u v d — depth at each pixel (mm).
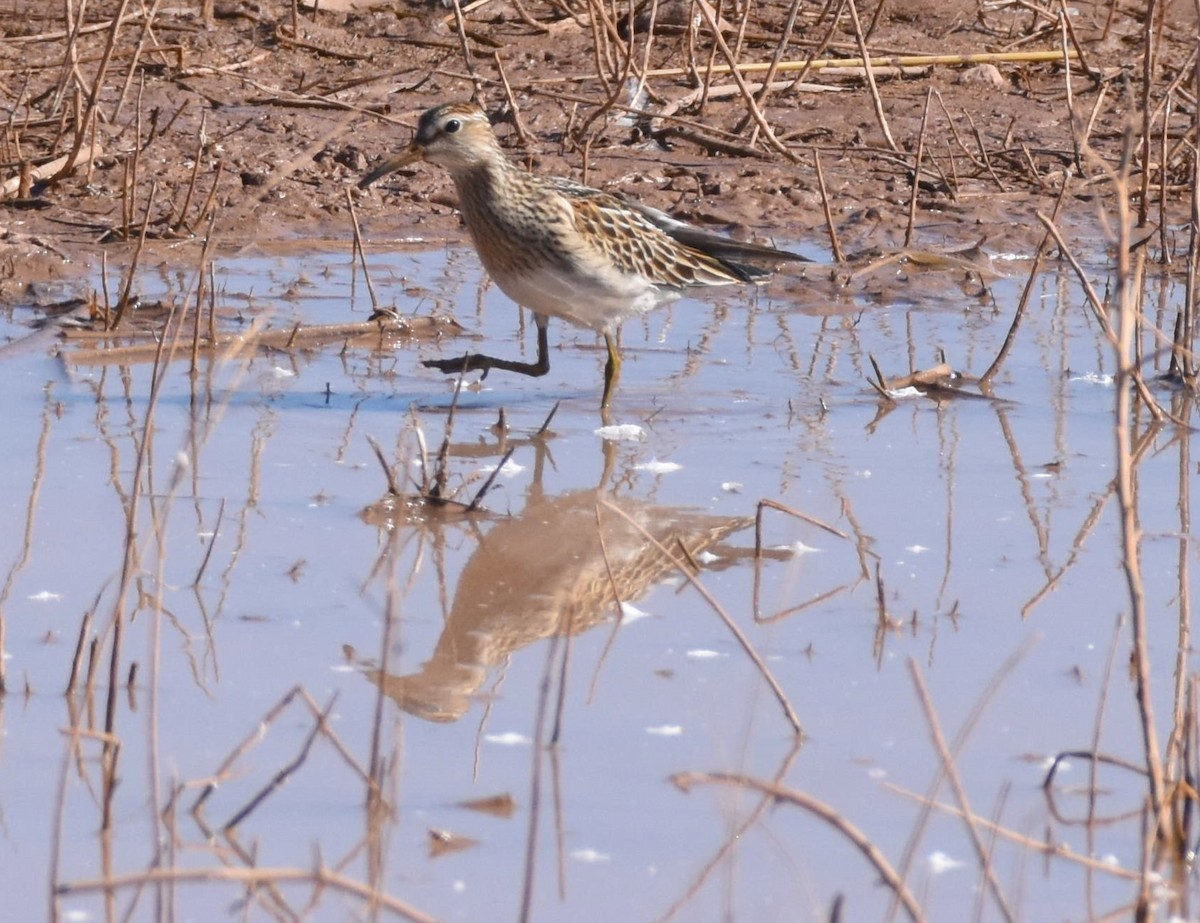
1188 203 18406
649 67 21562
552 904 6617
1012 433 12391
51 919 6133
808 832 7203
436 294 15625
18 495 10539
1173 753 7449
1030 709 8250
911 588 9641
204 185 17484
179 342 13555
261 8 22859
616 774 7574
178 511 10414
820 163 17891
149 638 8711
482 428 12281
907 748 7867
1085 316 15438
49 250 15516
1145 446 12070
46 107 18828
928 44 23359
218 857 6867
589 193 12984
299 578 9547
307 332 14023
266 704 8117
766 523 10586
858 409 12898
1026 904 6715
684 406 12898
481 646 8836
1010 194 18609
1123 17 24875
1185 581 9758
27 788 7340
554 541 10234
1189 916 6668
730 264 13586
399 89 20781
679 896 6695
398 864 6867
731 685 8453
